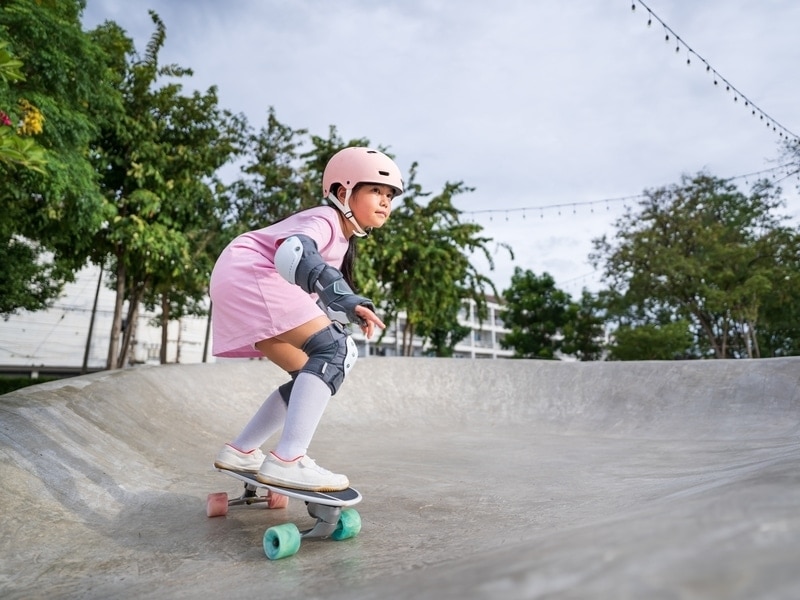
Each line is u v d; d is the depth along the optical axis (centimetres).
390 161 204
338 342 179
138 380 504
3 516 188
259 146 1275
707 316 2061
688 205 1941
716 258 1816
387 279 1334
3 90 486
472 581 63
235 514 214
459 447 443
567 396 668
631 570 50
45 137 596
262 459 211
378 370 748
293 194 1273
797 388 545
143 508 225
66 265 1105
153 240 948
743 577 44
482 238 1418
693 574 46
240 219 1269
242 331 186
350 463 352
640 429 554
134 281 1144
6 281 1212
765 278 1697
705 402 575
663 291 1883
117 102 784
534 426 609
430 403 698
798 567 44
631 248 1931
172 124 1038
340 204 202
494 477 292
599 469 314
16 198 668
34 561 161
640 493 219
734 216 1978
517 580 56
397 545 161
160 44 1023
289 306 182
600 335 2706
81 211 714
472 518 196
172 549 170
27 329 2742
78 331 2841
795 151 1602
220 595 124
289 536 154
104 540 182
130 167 984
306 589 117
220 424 519
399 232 1320
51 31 571
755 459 297
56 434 277
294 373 200
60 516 201
